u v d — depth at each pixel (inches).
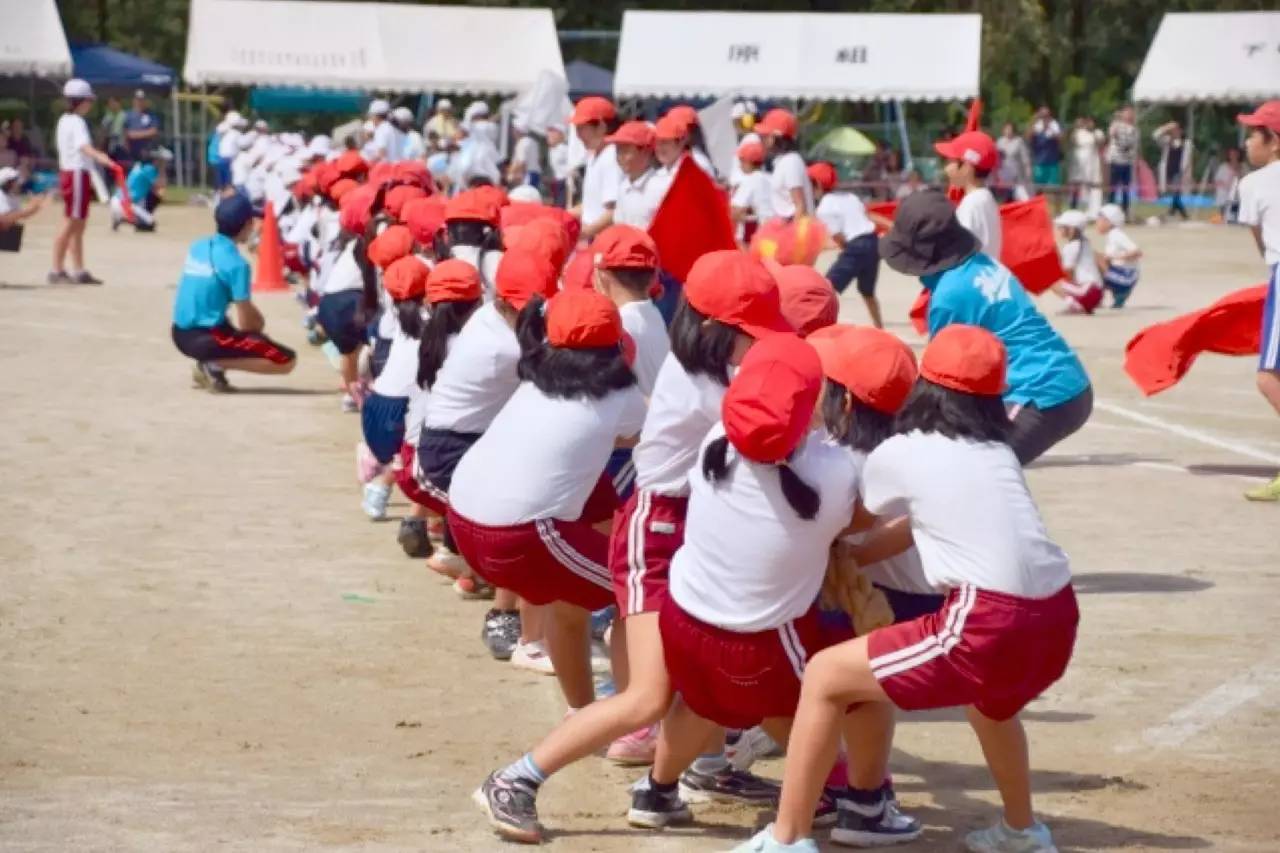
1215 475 590.6
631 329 332.2
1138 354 600.1
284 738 330.0
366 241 629.9
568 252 420.8
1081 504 543.8
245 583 443.5
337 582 446.0
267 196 1302.9
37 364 818.8
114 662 376.8
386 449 468.4
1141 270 1421.0
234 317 1019.9
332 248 737.0
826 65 1838.1
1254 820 290.0
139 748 323.0
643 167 591.5
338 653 386.0
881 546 272.5
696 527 263.3
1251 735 334.6
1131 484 575.2
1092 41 2704.2
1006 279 418.6
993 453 258.1
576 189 1256.2
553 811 295.3
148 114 2149.4
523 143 1705.2
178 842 275.0
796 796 259.6
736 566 259.0
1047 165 2094.0
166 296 1111.6
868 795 279.1
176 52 2817.4
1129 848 277.6
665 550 280.4
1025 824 273.7
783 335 259.3
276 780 306.7
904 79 1831.9
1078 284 1096.8
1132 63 2711.6
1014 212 498.9
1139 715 346.3
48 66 1895.9
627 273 333.4
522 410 311.0
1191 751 326.0
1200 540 495.5
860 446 266.5
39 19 1894.7
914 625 256.4
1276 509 537.6
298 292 1108.5
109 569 454.9
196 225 1786.4
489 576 311.9
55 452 610.2
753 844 261.9
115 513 518.9
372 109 1535.4
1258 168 568.1
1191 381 818.2
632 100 2010.3
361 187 682.2
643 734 318.3
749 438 251.3
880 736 275.0
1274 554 478.9
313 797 298.0
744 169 920.3
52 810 289.3
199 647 389.1
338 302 678.5
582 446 306.5
